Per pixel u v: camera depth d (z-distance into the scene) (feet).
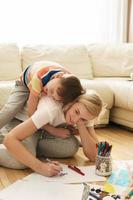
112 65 12.77
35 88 6.33
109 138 9.16
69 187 5.22
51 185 5.29
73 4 13.62
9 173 6.11
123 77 12.64
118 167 6.24
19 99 7.00
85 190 5.09
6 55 11.39
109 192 5.03
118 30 14.58
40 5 13.08
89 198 4.79
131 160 6.82
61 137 6.84
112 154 7.43
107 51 12.97
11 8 12.66
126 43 13.99
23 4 12.81
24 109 7.01
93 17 14.05
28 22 13.00
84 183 5.41
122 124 10.43
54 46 12.34
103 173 5.78
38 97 6.40
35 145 6.64
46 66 6.65
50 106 5.98
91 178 5.65
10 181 5.70
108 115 10.63
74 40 13.87
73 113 5.80
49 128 6.62
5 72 11.21
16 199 4.76
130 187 5.06
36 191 5.05
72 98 5.80
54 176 5.65
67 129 6.85
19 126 5.82
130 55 12.90
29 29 13.07
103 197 4.84
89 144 6.63
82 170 6.04
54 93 5.95
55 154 7.00
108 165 5.81
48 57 11.95
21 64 11.75
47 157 7.10
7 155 6.27
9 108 6.97
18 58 11.62
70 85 5.84
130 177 5.59
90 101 5.66
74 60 12.26
